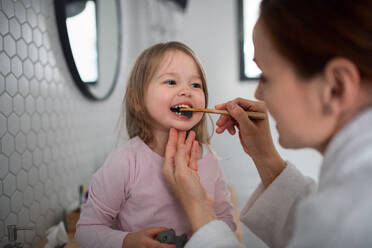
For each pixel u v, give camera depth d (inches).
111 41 55.7
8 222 27.1
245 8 88.8
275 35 14.0
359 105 13.3
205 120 34.9
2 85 26.1
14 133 28.0
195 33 89.8
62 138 38.4
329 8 12.4
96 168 50.9
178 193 21.1
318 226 11.9
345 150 13.0
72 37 39.4
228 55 89.7
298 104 14.1
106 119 56.1
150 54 29.4
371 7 11.9
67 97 39.9
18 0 28.5
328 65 12.6
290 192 23.6
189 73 28.2
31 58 30.9
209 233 17.2
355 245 11.0
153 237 23.9
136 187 27.7
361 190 11.5
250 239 50.9
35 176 31.7
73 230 36.0
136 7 78.2
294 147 15.7
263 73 15.7
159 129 29.9
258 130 24.4
